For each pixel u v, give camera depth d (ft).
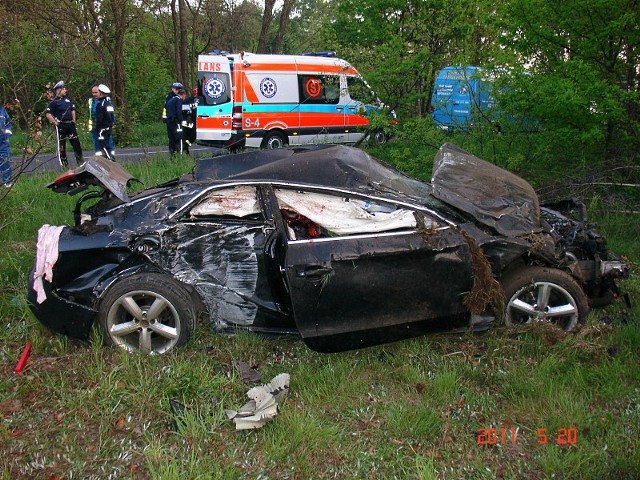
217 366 13.88
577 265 15.17
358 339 13.79
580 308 14.93
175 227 14.28
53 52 62.69
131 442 11.25
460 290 13.94
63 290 14.23
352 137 49.62
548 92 23.63
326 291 13.33
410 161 27.89
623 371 13.32
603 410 12.26
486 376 13.38
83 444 11.21
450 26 30.37
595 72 23.49
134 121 65.05
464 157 18.04
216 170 16.57
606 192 24.26
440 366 13.80
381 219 14.06
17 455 10.84
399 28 32.96
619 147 25.32
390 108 32.27
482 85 25.94
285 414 11.94
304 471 10.46
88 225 14.60
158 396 12.55
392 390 13.06
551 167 26.04
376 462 10.71
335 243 13.55
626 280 18.24
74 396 12.55
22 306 16.08
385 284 13.60
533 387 12.73
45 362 13.98
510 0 25.00
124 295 14.08
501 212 14.97
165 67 92.84
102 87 41.04
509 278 14.83
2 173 22.22
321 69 47.21
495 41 26.45
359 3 33.24
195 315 14.44
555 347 14.17
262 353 14.38
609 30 23.48
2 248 20.03
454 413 12.16
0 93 32.86
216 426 11.59
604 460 10.63
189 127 45.78
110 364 13.71
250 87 43.93
